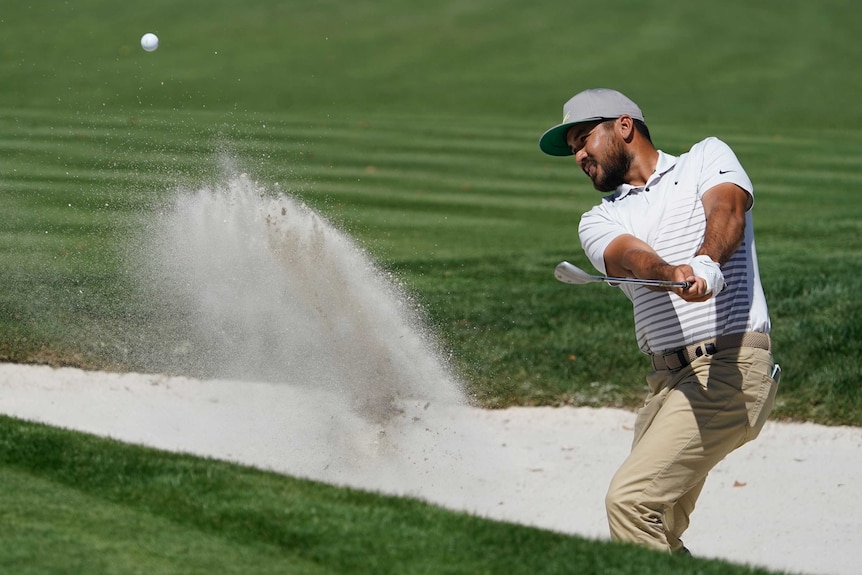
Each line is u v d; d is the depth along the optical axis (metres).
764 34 125.50
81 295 30.17
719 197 14.35
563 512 21.16
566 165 67.50
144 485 14.83
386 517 14.09
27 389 24.80
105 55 110.12
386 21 131.62
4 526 13.02
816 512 21.70
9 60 105.25
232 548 12.86
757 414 14.55
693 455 14.40
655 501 14.38
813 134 84.94
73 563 12.06
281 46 119.38
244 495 14.59
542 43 122.69
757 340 14.55
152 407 24.33
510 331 29.47
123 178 50.84
